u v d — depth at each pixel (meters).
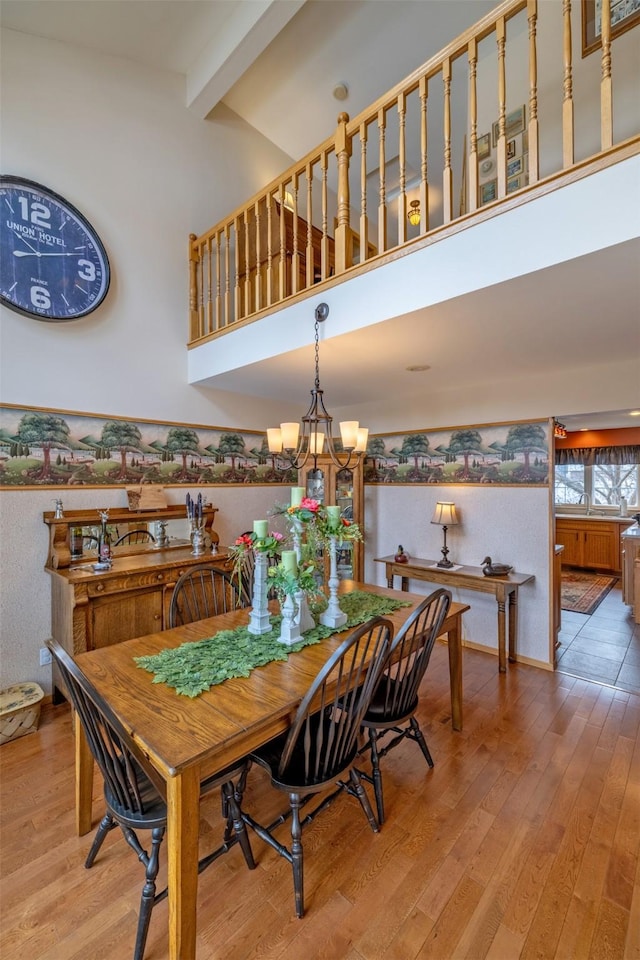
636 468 6.91
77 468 3.10
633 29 2.36
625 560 5.10
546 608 3.49
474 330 2.44
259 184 4.42
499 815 1.93
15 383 2.81
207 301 3.92
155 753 1.22
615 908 1.50
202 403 3.92
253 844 1.80
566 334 2.51
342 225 2.49
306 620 2.12
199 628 2.21
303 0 2.88
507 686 3.15
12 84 2.79
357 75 3.99
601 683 3.20
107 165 3.27
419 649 2.10
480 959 1.35
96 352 3.21
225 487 4.13
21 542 2.84
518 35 2.86
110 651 1.91
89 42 3.12
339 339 2.59
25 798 2.05
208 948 1.38
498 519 3.79
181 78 3.75
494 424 3.80
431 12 3.44
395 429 4.55
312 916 1.49
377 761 1.94
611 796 2.04
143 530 3.42
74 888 1.60
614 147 1.58
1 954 1.37
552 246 1.72
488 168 3.02
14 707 2.52
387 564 4.18
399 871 1.66
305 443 3.24
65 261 2.99
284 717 1.50
